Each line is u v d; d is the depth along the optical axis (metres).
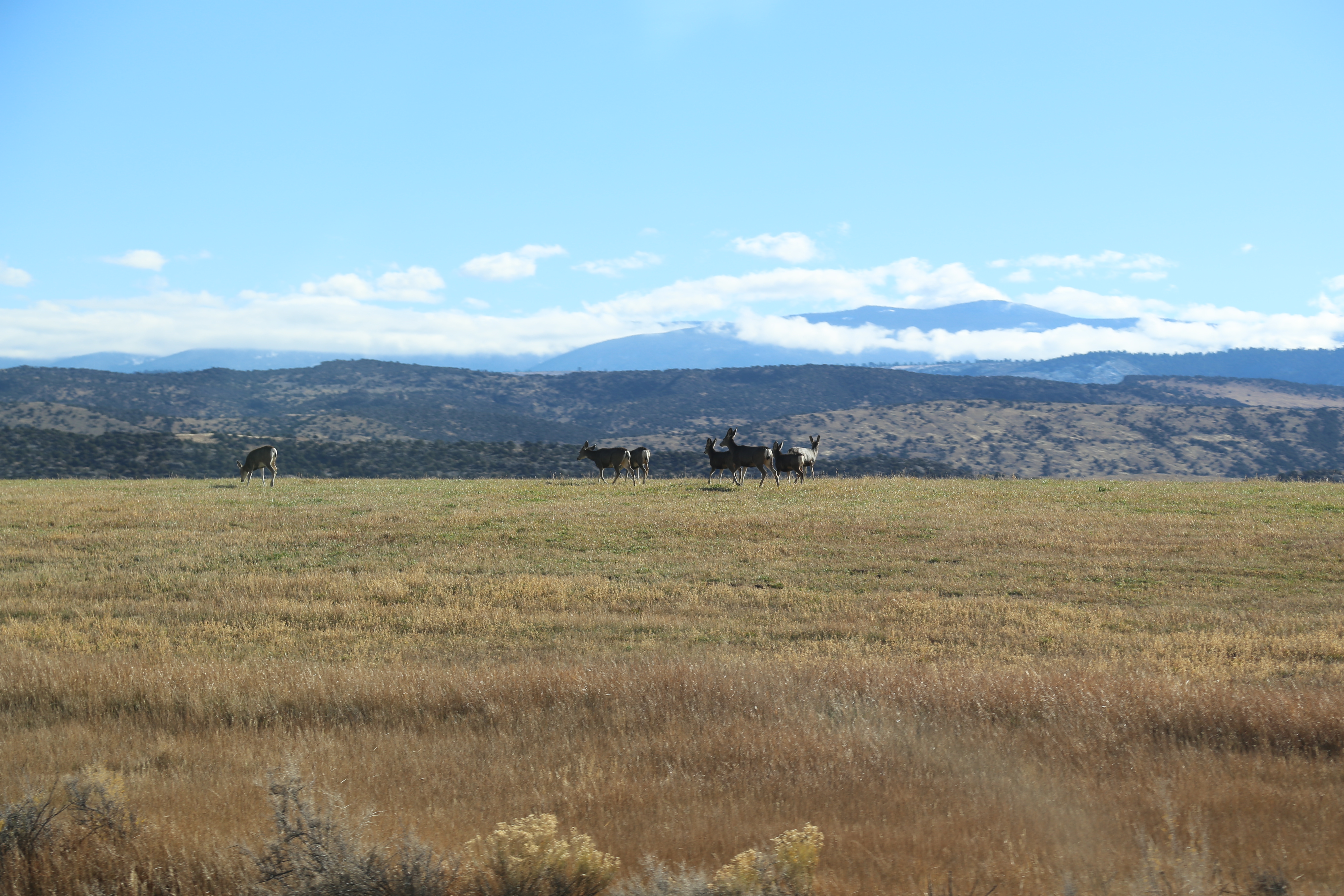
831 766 7.57
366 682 10.51
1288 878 5.25
